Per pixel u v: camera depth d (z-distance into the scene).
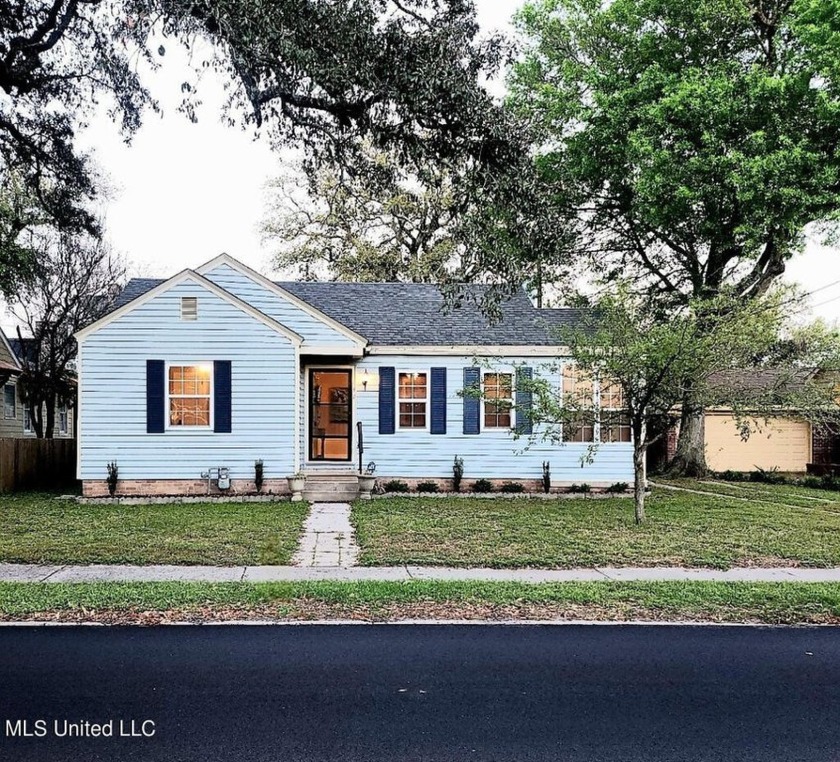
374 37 7.37
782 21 17.78
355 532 12.16
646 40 18.86
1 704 4.86
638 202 18.84
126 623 7.03
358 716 4.66
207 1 6.48
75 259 26.62
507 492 17.75
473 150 8.23
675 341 11.84
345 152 9.00
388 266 33.28
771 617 7.49
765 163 15.65
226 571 9.31
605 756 4.09
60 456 21.83
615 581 8.92
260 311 16.50
